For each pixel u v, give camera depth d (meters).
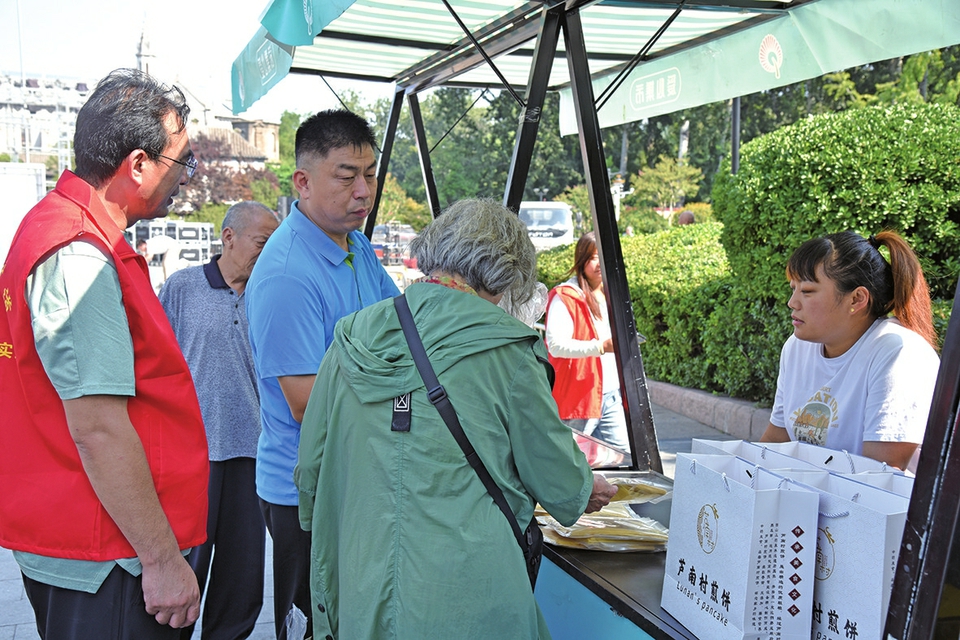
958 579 1.08
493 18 3.29
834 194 5.10
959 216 5.18
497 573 1.43
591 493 1.59
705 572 1.40
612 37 3.66
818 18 3.05
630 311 2.63
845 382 1.96
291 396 2.13
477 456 1.45
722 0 2.97
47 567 1.57
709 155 28.03
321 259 2.24
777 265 5.52
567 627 1.87
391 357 1.50
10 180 12.73
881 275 1.91
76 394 1.47
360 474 1.50
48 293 1.47
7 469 1.58
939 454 1.09
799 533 1.27
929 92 18.20
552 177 28.02
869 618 1.19
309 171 2.21
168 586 1.59
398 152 28.08
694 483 1.45
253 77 3.43
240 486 2.91
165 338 1.64
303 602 2.36
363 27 3.52
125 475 1.52
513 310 1.67
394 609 1.43
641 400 2.60
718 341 6.38
